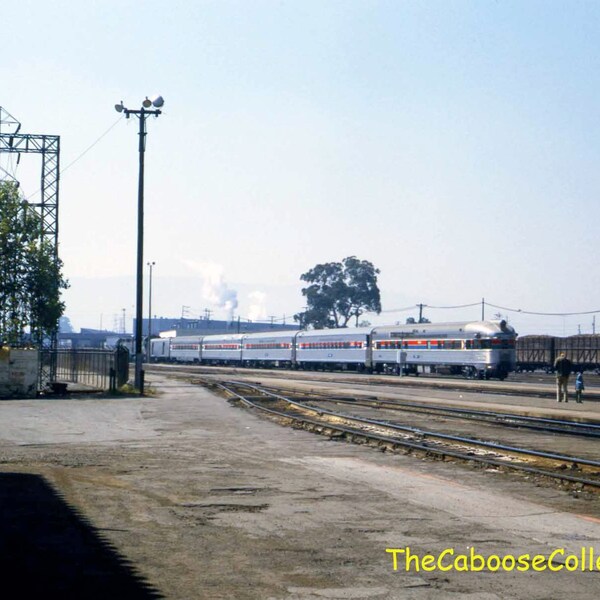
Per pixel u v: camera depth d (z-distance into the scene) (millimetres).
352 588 8477
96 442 22047
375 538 10695
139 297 44750
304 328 167125
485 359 68000
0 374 40406
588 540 10625
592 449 21422
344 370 92375
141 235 44906
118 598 8117
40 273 51062
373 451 20312
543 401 39438
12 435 23766
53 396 41750
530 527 11383
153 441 22344
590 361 81688
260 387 51906
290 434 24375
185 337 125750
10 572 9055
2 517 11953
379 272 167375
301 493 14031
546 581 8766
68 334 194875
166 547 10195
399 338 79000
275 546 10258
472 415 32031
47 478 15586
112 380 43312
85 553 9883
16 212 51125
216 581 8719
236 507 12773
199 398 40781
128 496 13688
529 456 19328
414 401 39531
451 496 13820
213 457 18953
